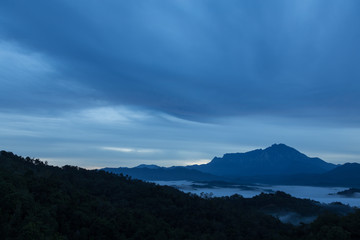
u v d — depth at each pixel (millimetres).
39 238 56688
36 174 103938
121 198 116000
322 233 67500
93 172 153875
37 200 78125
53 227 67375
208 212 113750
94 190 119625
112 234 75125
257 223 115875
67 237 69875
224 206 130125
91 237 72000
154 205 111875
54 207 75938
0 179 74062
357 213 72375
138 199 116500
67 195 88938
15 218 62812
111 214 87062
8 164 101562
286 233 92562
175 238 83062
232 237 96500
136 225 82625
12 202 65188
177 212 108000
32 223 59250
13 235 58438
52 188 88000
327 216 77312
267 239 95750
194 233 94062
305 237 77000
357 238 66250
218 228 100625
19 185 80000
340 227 65938
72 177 129250
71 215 76500
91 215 80500
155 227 84625
